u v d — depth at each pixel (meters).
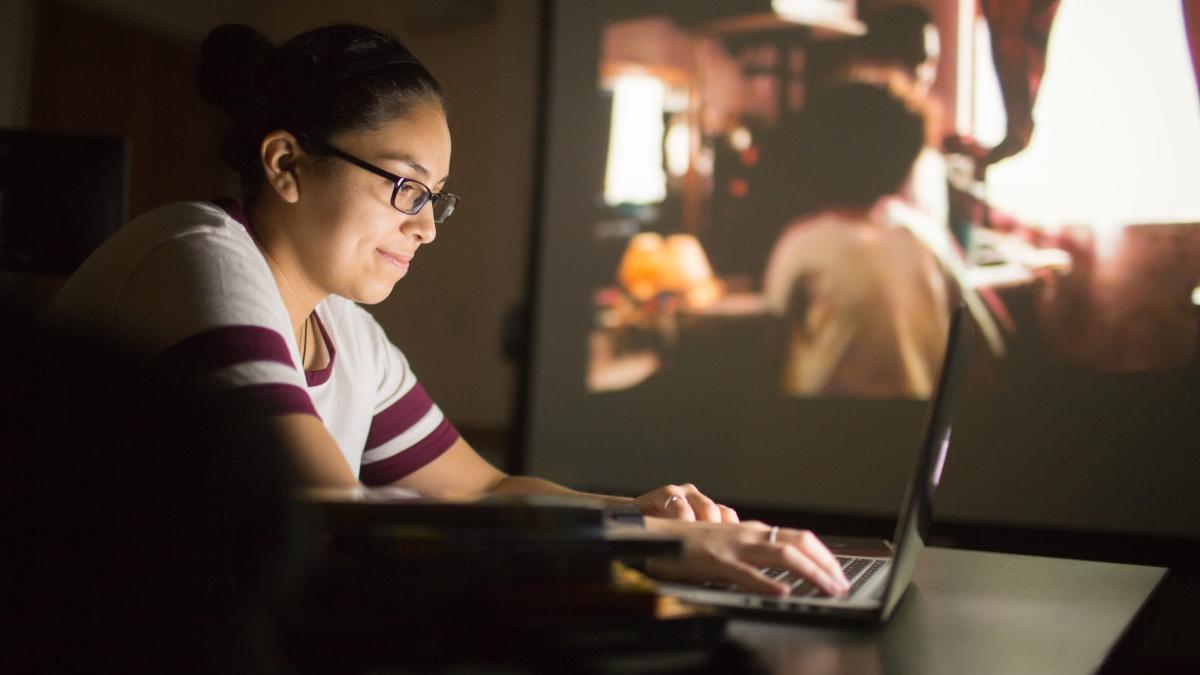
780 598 0.75
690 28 4.79
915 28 4.32
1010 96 4.14
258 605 0.37
